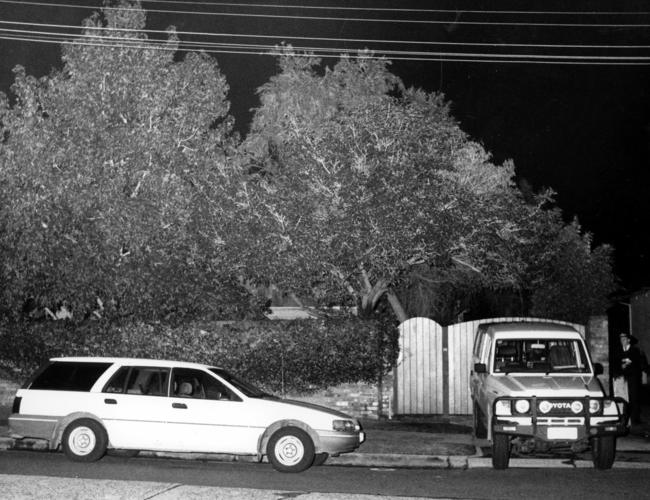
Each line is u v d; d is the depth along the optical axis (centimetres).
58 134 1784
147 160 1770
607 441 1254
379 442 1471
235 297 1806
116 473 1165
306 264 1688
